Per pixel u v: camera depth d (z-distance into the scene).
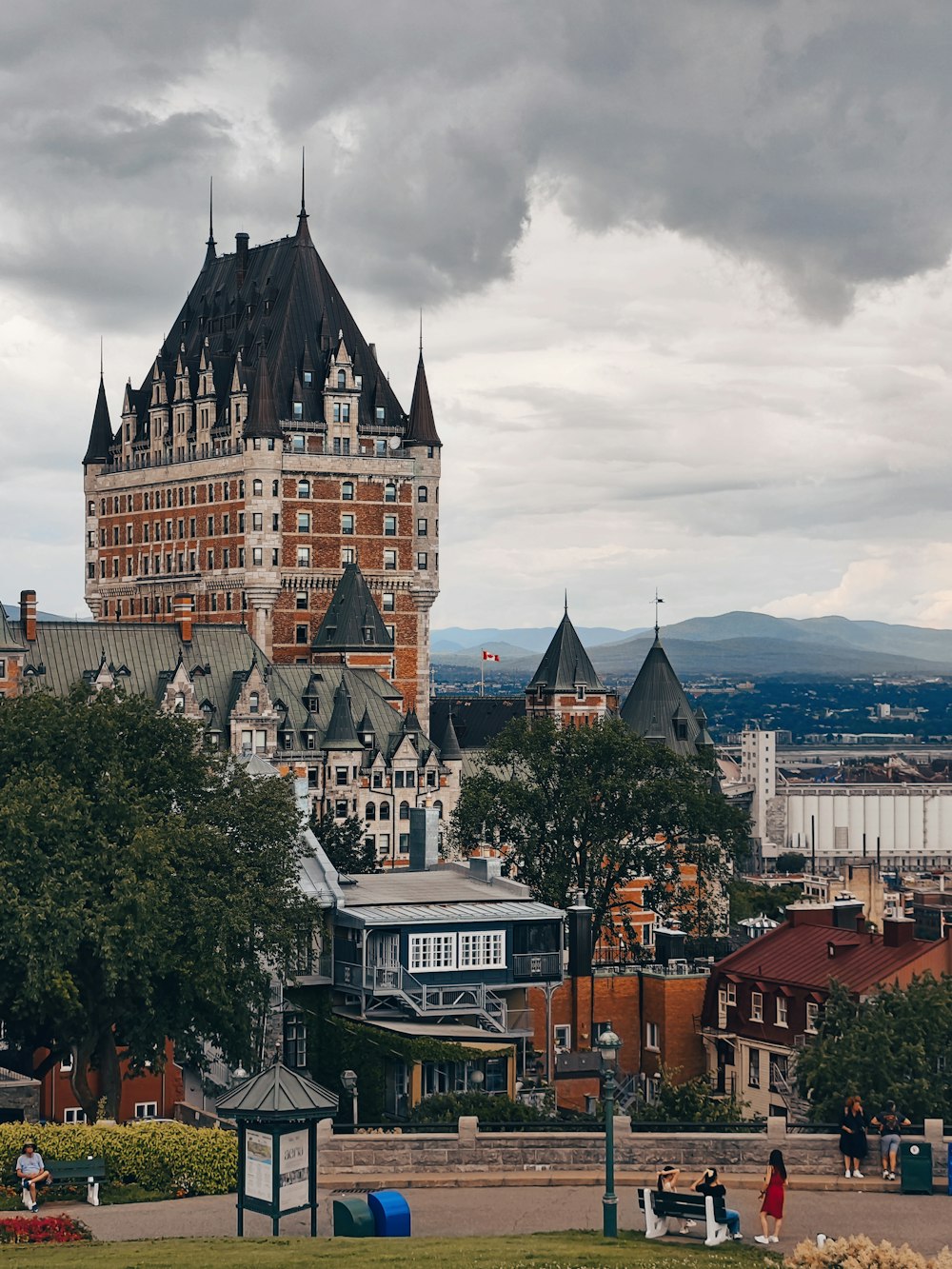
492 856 187.25
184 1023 111.19
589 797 191.00
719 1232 71.12
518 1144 80.62
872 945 138.62
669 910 196.00
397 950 125.75
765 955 142.38
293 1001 124.38
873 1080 106.75
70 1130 81.44
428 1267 65.38
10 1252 68.56
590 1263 66.25
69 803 109.94
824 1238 68.12
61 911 105.62
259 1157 72.94
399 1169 80.38
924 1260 64.56
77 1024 110.75
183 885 111.00
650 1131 83.81
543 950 129.88
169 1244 69.81
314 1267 65.38
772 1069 137.25
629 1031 143.62
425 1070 115.50
